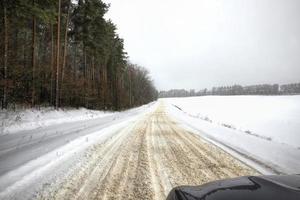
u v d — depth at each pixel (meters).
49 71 20.69
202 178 4.86
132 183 4.47
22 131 10.08
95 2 22.34
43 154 6.27
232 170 5.46
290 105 45.50
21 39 20.77
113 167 5.48
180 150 7.67
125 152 7.13
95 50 27.78
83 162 5.78
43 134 9.63
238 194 2.14
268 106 44.91
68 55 32.12
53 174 4.76
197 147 8.26
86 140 8.77
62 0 19.67
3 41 14.43
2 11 14.23
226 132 12.83
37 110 15.62
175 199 2.34
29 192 3.83
